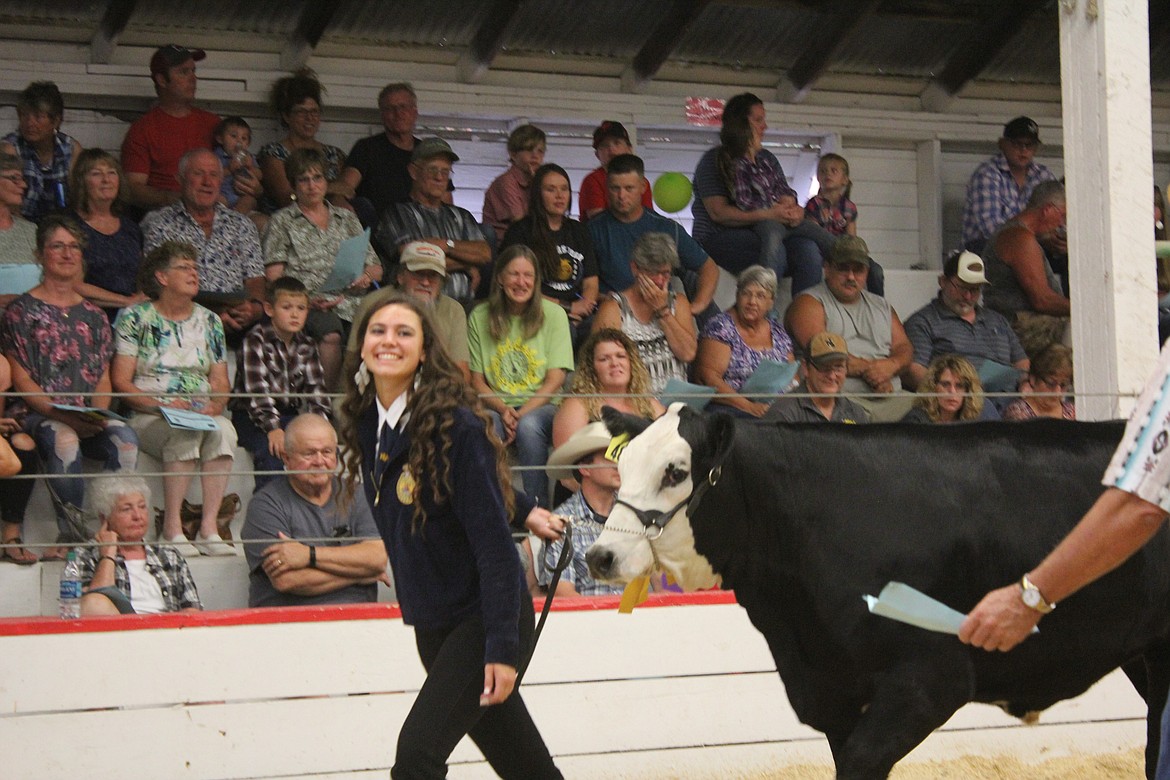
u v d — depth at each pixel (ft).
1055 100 41.98
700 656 20.70
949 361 25.84
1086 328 22.47
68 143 28.96
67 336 23.59
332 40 34.91
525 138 32.04
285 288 25.88
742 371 28.81
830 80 39.93
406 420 13.73
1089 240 22.39
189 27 33.47
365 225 31.04
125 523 20.97
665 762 20.47
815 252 33.14
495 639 13.02
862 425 15.19
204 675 18.93
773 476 14.70
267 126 34.04
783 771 20.81
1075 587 9.51
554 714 20.20
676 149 39.14
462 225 30.09
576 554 21.86
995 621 9.81
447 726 13.39
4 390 22.08
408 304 13.82
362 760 19.31
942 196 41.60
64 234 23.76
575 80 37.52
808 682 14.99
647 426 15.23
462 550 13.71
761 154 33.76
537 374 26.78
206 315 25.26
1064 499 14.70
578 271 29.86
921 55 39.75
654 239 28.32
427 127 36.37
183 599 21.29
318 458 22.16
